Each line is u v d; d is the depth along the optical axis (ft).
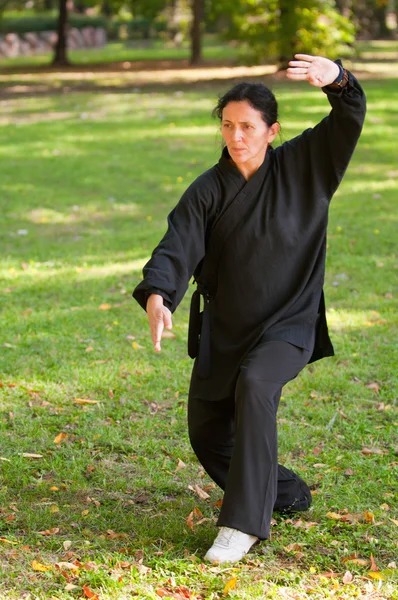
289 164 16.07
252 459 15.23
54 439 22.25
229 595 14.93
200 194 15.92
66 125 82.74
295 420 23.61
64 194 55.88
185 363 27.78
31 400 24.85
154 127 80.59
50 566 16.01
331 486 19.62
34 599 15.16
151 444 21.86
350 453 21.30
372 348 29.07
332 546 16.92
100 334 30.53
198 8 143.95
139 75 129.29
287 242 15.89
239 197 15.85
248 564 16.15
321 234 16.15
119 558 16.22
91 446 21.76
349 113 15.53
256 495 15.20
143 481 19.86
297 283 16.16
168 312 15.11
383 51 178.70
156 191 56.90
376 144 71.20
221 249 16.12
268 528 15.42
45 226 48.14
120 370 27.12
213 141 73.56
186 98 98.78
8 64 158.92
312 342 16.34
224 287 16.24
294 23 116.37
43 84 119.65
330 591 15.25
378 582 15.53
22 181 59.31
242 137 15.48
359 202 52.24
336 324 31.45
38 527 17.74
